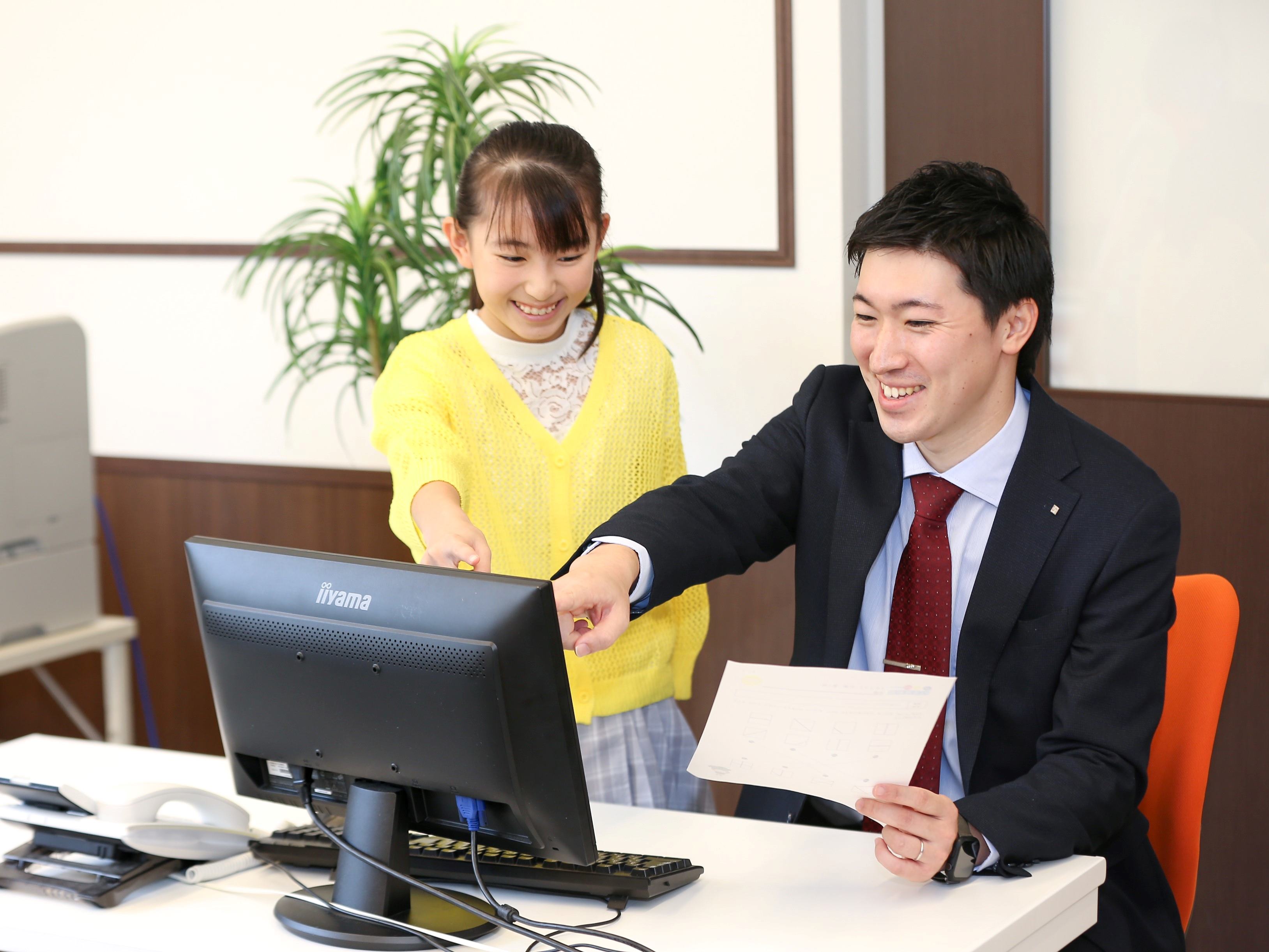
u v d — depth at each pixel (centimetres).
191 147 338
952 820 128
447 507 150
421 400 171
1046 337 151
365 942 122
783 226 279
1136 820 152
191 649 358
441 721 118
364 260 279
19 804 143
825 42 271
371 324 286
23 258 361
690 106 285
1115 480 148
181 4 332
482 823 126
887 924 124
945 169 140
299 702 127
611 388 185
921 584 155
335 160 323
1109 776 138
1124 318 265
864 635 162
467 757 119
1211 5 247
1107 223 264
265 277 334
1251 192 247
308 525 338
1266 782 257
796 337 283
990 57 271
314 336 330
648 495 163
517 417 179
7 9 350
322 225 324
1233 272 251
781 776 124
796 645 168
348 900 127
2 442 243
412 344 182
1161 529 146
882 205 141
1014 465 150
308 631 124
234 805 147
